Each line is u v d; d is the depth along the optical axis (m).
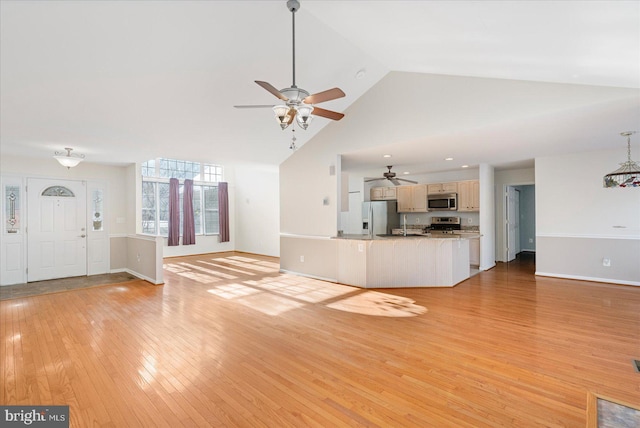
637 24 1.78
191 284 5.65
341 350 2.91
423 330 3.38
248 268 7.26
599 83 3.03
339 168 5.65
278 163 6.88
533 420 1.92
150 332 3.38
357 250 5.35
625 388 2.25
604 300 4.39
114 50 3.00
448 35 2.58
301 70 3.99
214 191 10.14
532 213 9.28
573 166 5.64
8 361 2.73
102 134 4.57
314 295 4.83
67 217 6.19
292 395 2.21
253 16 2.94
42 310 4.17
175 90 3.80
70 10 2.49
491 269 6.74
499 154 5.63
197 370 2.56
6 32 2.58
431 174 8.09
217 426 1.90
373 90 4.90
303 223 6.23
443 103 4.18
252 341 3.13
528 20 1.98
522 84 3.56
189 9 2.70
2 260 5.54
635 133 4.18
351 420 1.94
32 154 5.57
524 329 3.37
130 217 6.77
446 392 2.23
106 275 6.43
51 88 3.37
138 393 2.24
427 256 5.25
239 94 4.12
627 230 5.20
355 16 2.69
